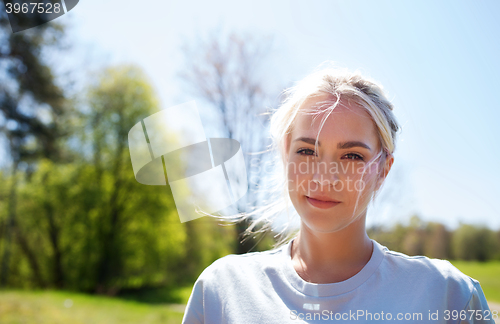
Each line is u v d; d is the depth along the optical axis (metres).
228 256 1.02
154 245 16.77
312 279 0.86
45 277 15.94
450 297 0.82
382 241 8.13
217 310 0.92
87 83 14.58
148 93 15.00
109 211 16.44
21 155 13.73
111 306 9.53
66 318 8.05
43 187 15.63
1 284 14.79
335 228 0.78
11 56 11.88
